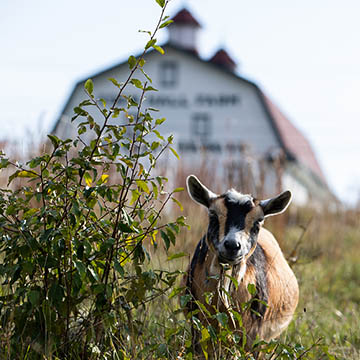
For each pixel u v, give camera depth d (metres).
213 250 9.83
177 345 9.26
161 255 13.18
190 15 77.25
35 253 8.64
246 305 9.08
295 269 14.09
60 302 8.58
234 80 72.31
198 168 21.52
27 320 8.68
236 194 10.15
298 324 12.00
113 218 9.05
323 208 27.41
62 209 8.97
